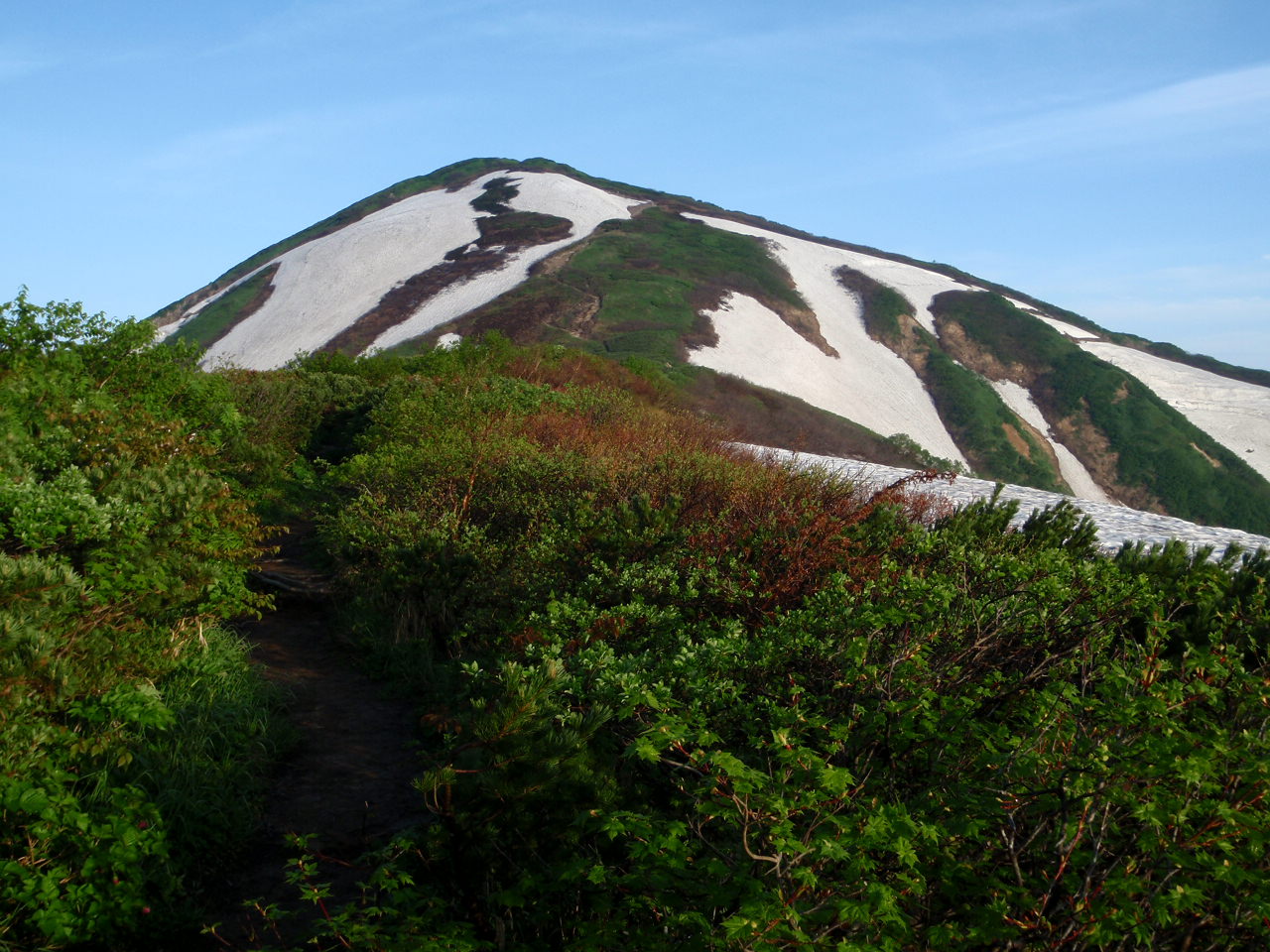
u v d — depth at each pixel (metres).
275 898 3.89
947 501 11.02
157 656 4.98
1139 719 2.79
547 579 6.36
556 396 16.30
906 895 2.62
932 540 5.54
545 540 6.75
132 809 4.01
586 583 5.75
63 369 8.84
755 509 7.41
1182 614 5.38
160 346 10.24
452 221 130.12
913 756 3.23
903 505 8.98
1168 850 2.38
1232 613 4.17
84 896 3.55
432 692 5.94
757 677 3.99
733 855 2.74
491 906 3.10
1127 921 2.29
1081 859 2.54
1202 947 2.67
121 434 6.58
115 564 5.00
